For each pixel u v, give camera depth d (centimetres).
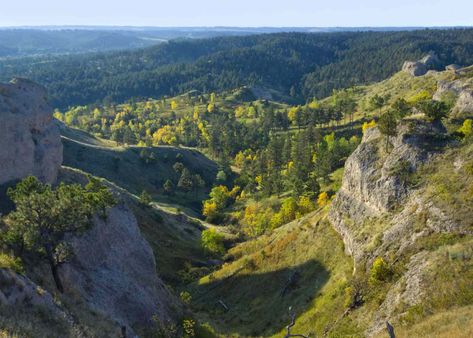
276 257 7294
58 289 3956
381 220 5672
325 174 14238
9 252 3888
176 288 8156
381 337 3675
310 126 18925
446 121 6419
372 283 4681
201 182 17212
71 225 3981
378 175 6125
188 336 4888
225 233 12400
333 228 6869
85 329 3406
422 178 5562
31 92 7875
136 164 17162
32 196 3781
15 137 7125
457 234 4350
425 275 4066
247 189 16825
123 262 5516
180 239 10688
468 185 4825
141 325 4659
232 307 6719
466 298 3553
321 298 5522
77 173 8838
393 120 6316
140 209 10500
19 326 2728
